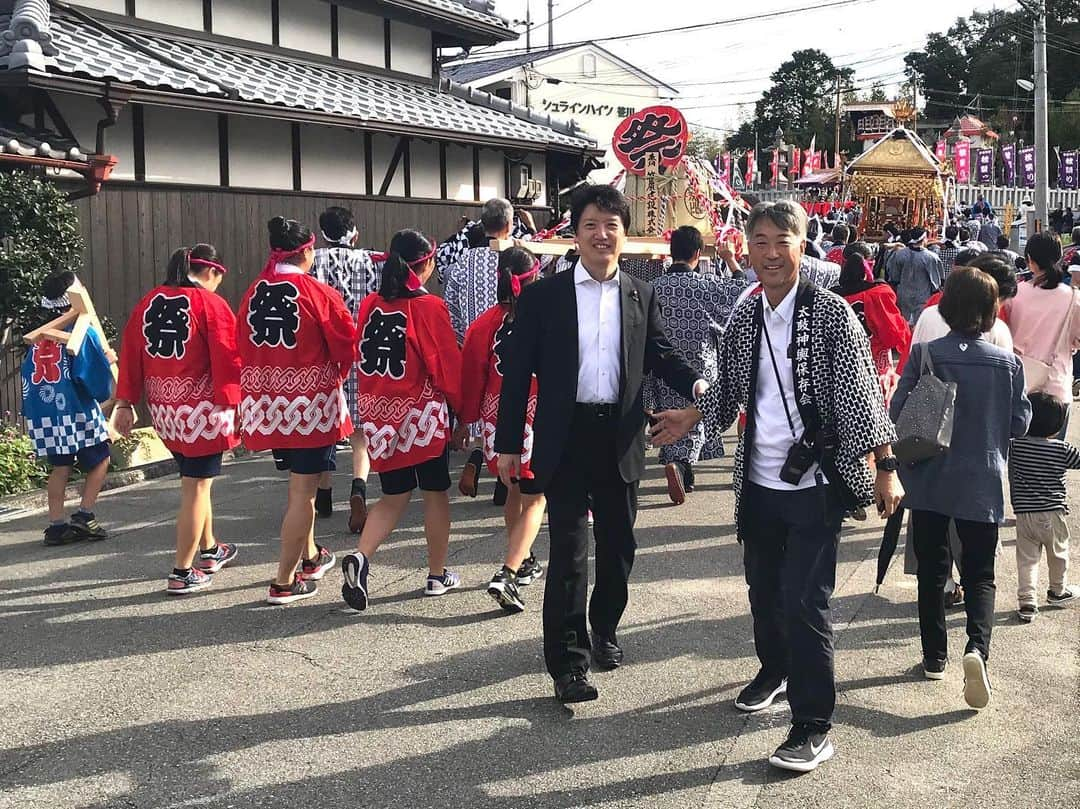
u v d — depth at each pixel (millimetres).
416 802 3408
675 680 4402
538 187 16109
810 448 3621
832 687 3627
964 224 25406
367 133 13125
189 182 10680
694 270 7742
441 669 4523
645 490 8039
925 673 4453
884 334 7184
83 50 9156
